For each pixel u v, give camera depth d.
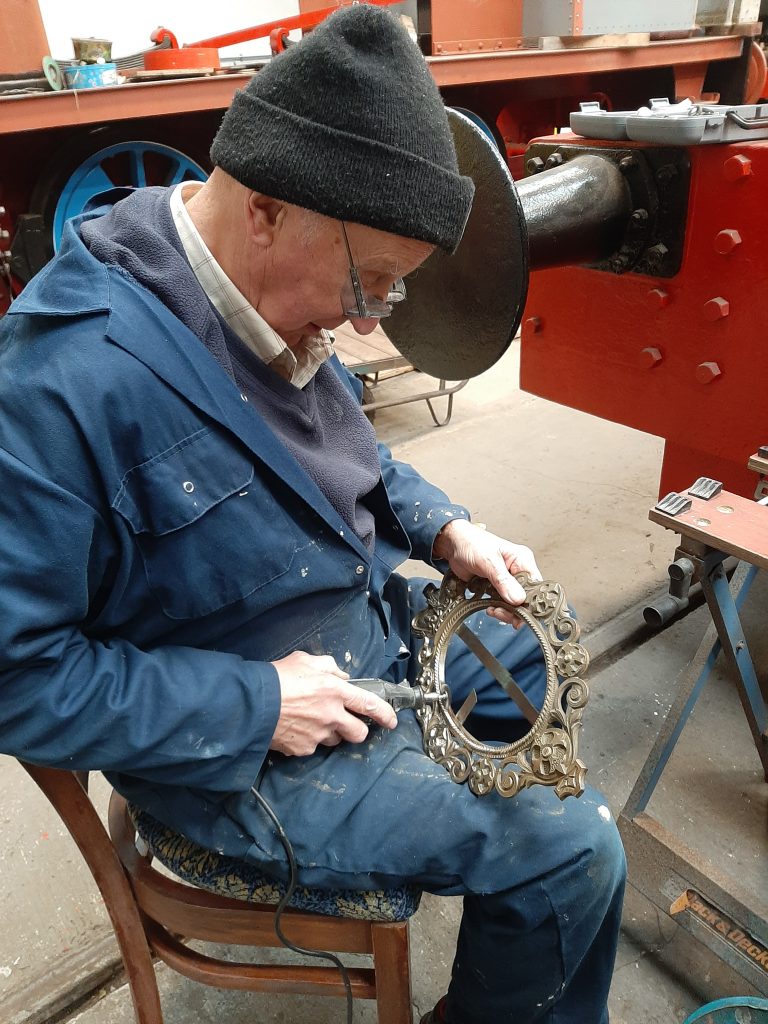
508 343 1.21
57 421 0.67
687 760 1.53
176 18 3.76
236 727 0.75
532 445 2.77
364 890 0.84
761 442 1.37
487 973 0.89
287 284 0.74
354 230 0.69
